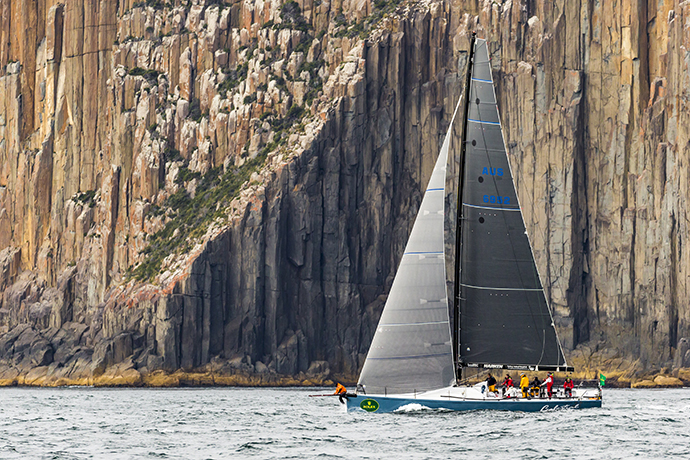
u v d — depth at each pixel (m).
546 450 186.12
